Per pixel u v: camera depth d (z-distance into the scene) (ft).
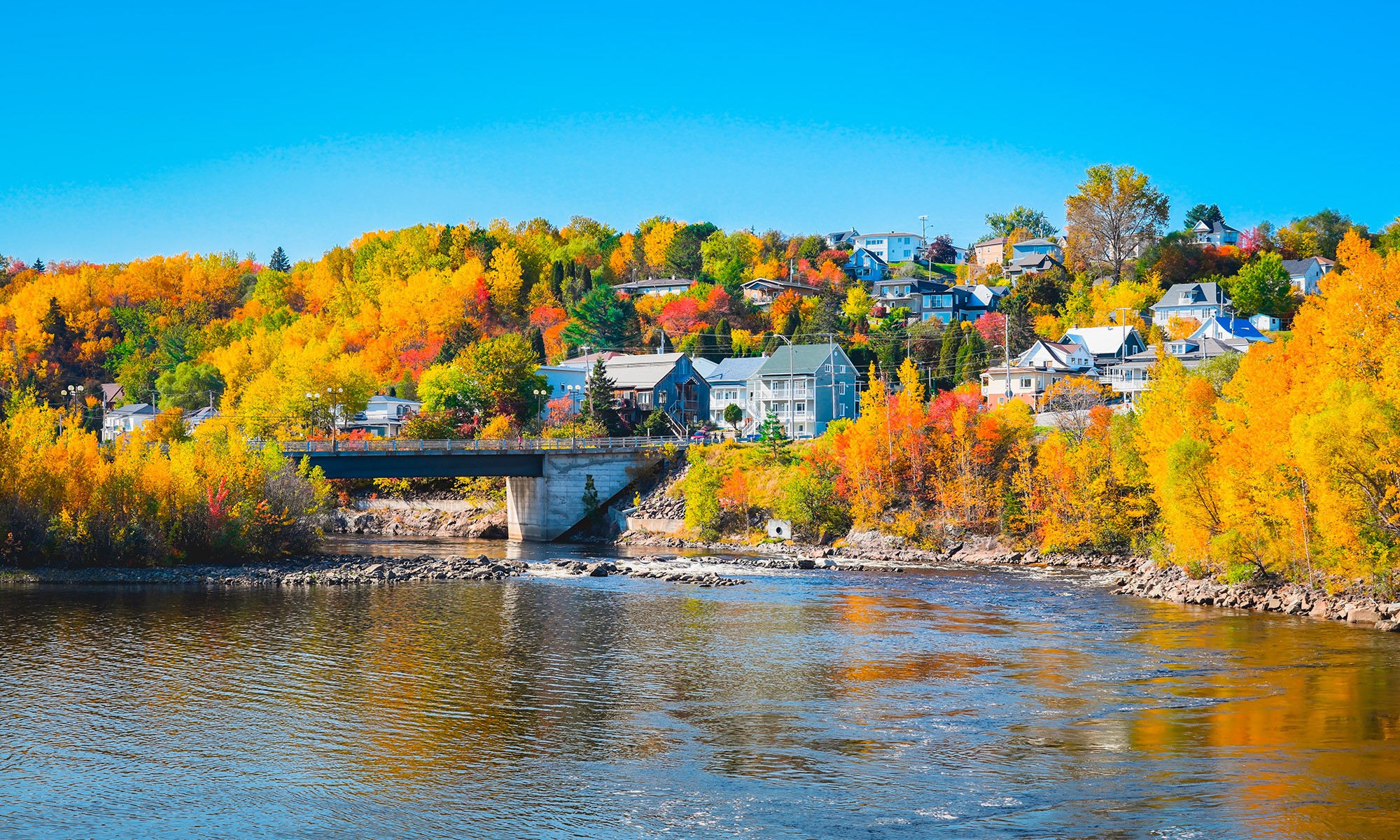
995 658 160.15
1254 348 256.73
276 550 285.02
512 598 224.53
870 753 112.68
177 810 98.78
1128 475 280.51
